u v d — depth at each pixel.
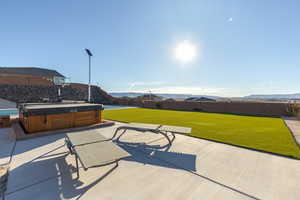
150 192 1.82
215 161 2.74
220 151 3.25
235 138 4.25
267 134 4.76
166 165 2.57
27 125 4.38
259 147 3.47
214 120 7.82
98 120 5.91
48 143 3.71
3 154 2.99
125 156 2.07
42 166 2.49
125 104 21.89
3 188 1.87
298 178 2.16
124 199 1.69
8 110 12.72
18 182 2.01
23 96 17.92
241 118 8.73
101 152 2.20
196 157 2.92
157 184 2.00
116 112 12.04
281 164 2.62
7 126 5.54
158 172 2.32
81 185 1.96
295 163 2.65
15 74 23.19
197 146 3.57
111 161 1.92
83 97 22.78
